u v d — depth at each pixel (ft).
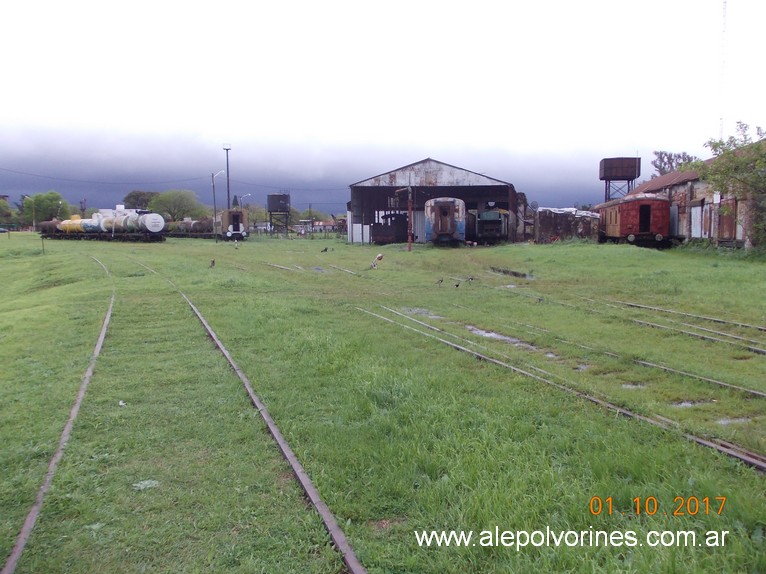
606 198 179.42
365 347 31.42
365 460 16.67
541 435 18.20
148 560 12.25
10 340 36.86
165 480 15.90
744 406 21.66
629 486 14.32
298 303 49.44
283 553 12.32
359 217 180.04
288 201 256.52
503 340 35.35
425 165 167.43
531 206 248.52
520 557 11.73
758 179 78.07
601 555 11.70
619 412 20.29
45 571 11.87
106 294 55.47
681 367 27.02
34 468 16.75
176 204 350.64
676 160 247.09
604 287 56.95
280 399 22.45
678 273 63.72
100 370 27.55
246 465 16.69
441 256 104.27
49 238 220.23
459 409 20.75
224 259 104.68
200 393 23.71
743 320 38.47
